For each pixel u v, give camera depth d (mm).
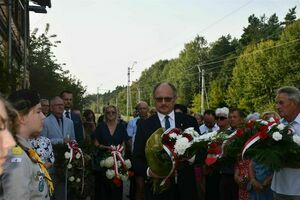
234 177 7105
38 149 5664
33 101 3338
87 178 8547
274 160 4680
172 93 5328
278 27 76375
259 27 79438
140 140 5262
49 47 31406
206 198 8383
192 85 90500
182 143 4781
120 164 8820
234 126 7344
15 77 11266
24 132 3314
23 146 3117
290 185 4969
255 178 6262
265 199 6246
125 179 8859
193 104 79438
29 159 3045
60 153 7949
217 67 86750
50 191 3432
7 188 2881
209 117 9828
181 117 5402
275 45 58219
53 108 8438
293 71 54406
